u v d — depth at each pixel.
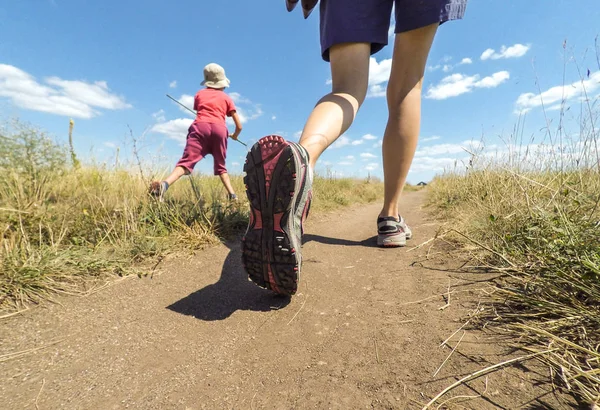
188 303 0.65
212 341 0.52
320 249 0.98
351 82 0.76
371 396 0.38
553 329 0.46
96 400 0.39
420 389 0.38
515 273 0.65
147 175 1.38
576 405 0.34
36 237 0.83
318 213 1.78
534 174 1.22
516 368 0.40
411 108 0.91
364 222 1.53
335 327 0.54
